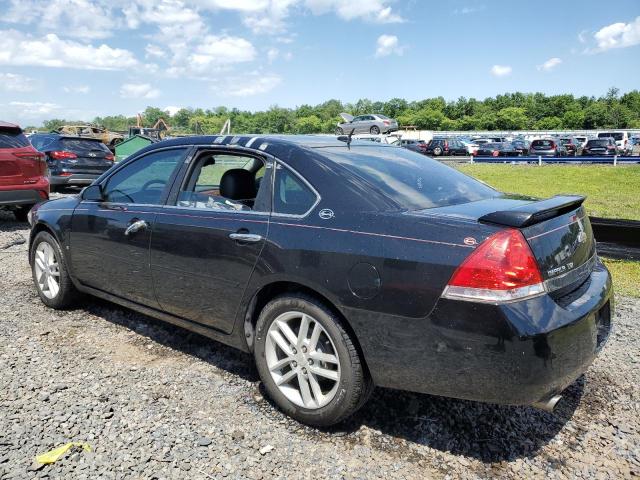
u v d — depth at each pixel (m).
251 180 3.60
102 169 15.44
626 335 4.52
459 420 3.20
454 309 2.55
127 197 4.31
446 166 4.05
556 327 2.51
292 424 3.14
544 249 2.65
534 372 2.46
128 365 3.88
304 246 3.02
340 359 2.93
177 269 3.74
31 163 9.26
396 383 2.80
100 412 3.20
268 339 3.24
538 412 3.30
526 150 38.12
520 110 117.00
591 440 3.00
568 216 3.02
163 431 3.02
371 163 3.48
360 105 130.00
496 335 2.46
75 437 2.94
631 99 119.62
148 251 3.94
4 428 3.01
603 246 7.27
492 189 3.82
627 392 3.55
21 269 6.63
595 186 21.89
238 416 3.21
